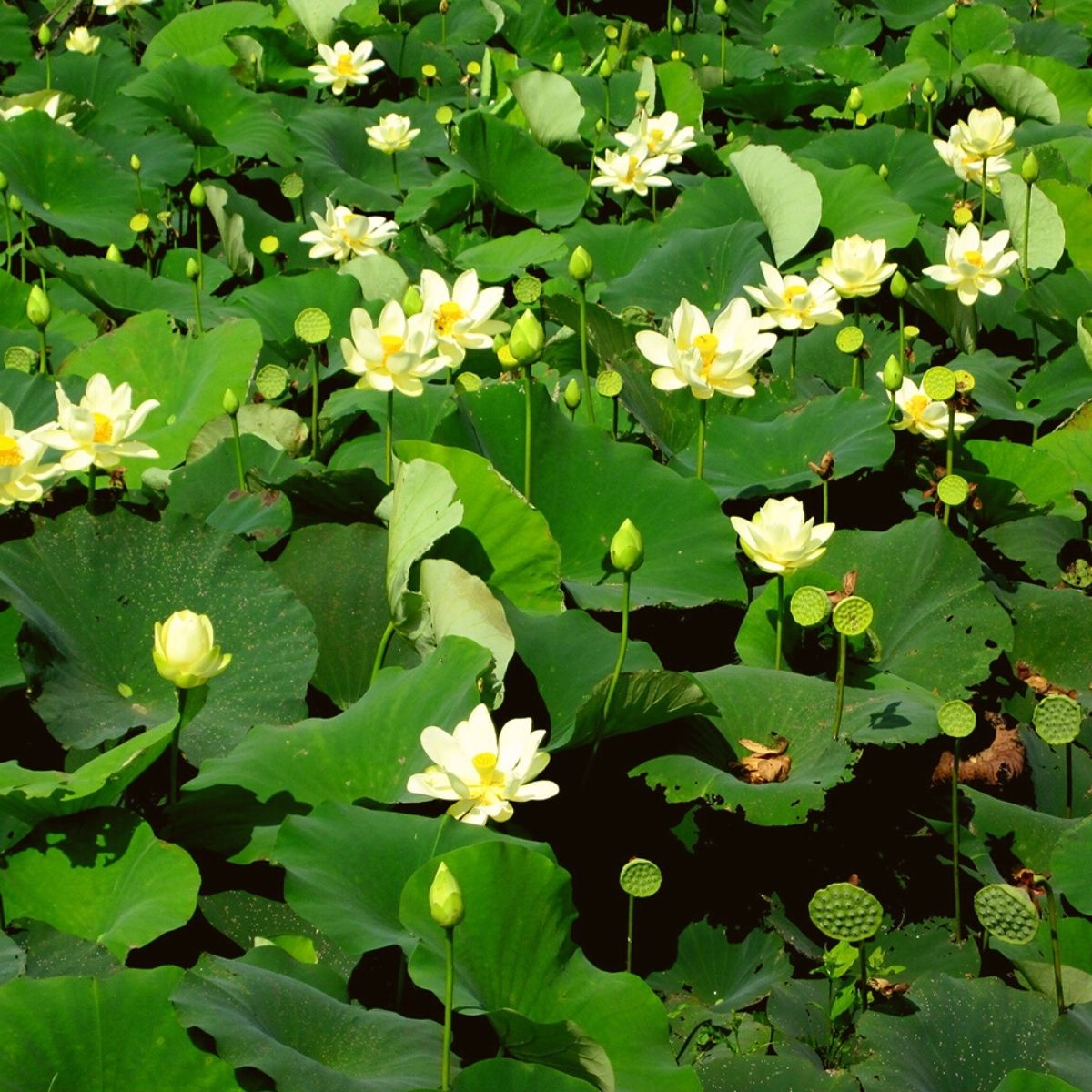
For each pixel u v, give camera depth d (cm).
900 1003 365
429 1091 330
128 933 356
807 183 594
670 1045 352
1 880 366
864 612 392
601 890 392
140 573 410
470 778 366
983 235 646
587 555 450
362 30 885
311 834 364
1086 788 418
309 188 712
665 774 390
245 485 449
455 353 446
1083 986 372
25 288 556
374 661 423
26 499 409
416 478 420
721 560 441
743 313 443
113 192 673
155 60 925
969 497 470
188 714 379
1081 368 526
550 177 700
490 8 977
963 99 901
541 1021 351
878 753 410
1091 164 748
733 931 388
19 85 844
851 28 1026
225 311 550
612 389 471
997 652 422
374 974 367
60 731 385
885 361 536
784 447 482
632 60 955
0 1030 333
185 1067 335
